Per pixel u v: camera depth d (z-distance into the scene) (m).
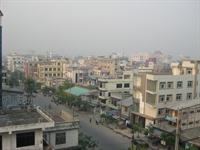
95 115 66.69
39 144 26.12
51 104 79.44
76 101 71.12
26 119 27.78
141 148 42.22
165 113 51.09
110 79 72.06
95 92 75.75
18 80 113.69
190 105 45.72
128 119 57.34
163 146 44.41
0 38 42.94
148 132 48.25
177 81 53.00
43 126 25.78
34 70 123.12
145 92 53.44
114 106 66.19
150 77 51.66
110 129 54.91
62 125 35.25
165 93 51.72
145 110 53.53
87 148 41.62
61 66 119.12
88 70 106.44
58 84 98.12
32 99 83.31
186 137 40.81
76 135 36.41
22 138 25.27
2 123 25.97
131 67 123.94
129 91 73.81
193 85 55.41
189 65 56.91
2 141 24.42
